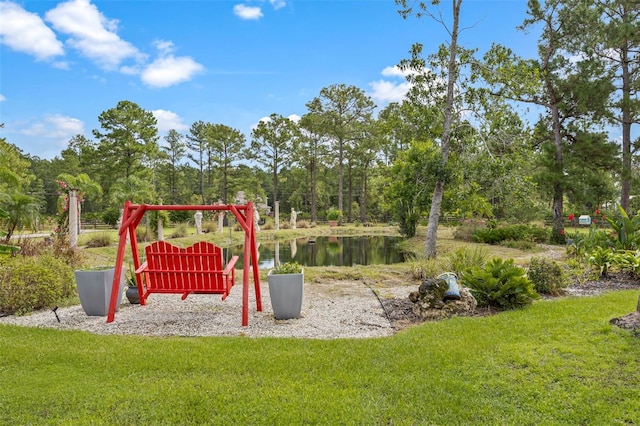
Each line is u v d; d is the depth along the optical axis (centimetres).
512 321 470
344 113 4097
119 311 596
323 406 295
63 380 337
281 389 320
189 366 363
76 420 279
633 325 407
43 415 287
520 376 333
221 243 1992
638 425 269
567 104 1722
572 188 1664
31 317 559
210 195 4847
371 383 330
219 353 396
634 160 1884
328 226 3412
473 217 1986
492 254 1284
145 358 381
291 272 567
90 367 364
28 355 387
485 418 282
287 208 5653
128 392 314
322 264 1370
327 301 657
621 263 763
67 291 669
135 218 574
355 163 4522
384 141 2222
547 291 653
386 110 3862
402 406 296
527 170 1609
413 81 1148
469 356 373
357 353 393
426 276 840
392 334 475
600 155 1681
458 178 1127
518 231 1695
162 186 4903
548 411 288
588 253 903
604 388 311
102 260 1218
